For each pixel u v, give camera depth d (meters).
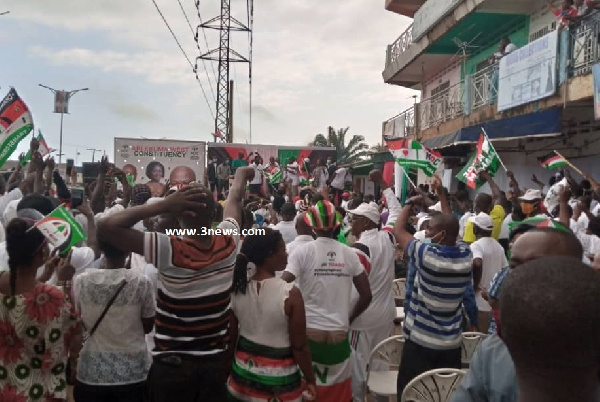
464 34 17.86
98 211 6.34
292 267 4.32
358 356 5.22
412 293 4.35
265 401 3.39
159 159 22.61
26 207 4.84
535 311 1.18
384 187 6.38
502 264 5.84
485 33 17.75
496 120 12.70
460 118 15.91
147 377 3.41
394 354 5.03
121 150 22.39
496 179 16.64
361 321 5.29
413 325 4.26
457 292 4.13
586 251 5.52
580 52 9.84
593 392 1.20
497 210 7.04
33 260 3.15
